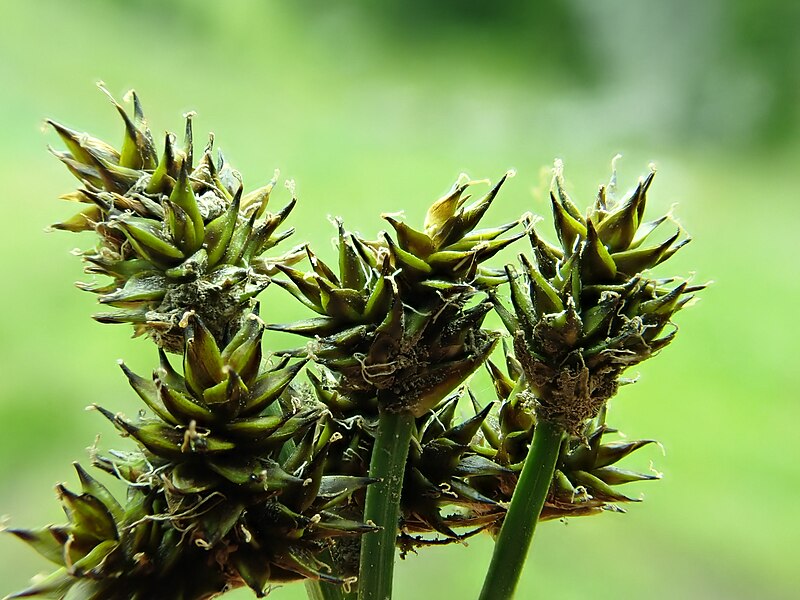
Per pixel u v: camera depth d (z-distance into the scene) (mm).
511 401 131
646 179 123
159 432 118
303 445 121
